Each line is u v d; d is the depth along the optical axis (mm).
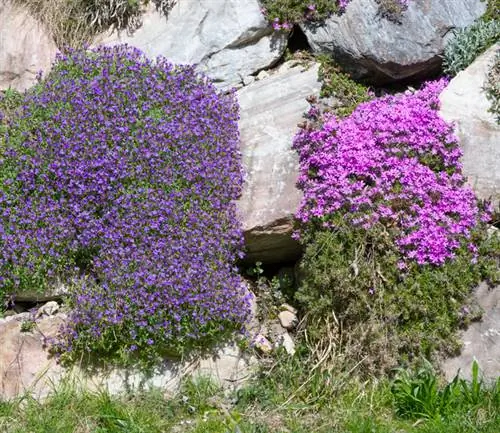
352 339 2047
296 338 2107
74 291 2062
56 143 2107
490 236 2098
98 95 2152
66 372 2047
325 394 1991
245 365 2076
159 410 1982
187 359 2068
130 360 2053
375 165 2090
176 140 2117
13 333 2064
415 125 2125
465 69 2225
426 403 1935
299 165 2150
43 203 2090
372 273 2035
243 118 2225
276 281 2166
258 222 2117
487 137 2139
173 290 2016
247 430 1911
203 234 2074
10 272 2066
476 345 2051
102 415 1939
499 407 1928
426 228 2059
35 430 1917
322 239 2064
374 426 1907
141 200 2078
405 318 2029
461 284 2041
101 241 2070
